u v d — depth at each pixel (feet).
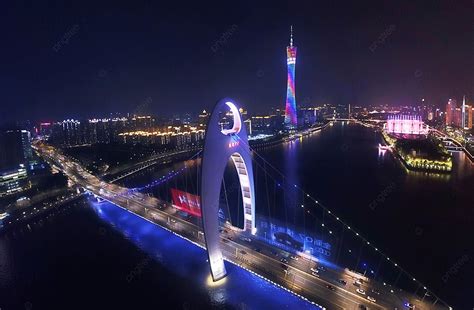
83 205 428.15
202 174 216.95
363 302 180.65
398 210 371.35
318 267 218.79
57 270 264.11
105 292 230.27
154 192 520.83
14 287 242.17
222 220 319.68
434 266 249.55
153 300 216.33
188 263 260.21
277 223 338.13
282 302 202.39
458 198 406.00
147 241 311.47
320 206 393.91
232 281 225.97
